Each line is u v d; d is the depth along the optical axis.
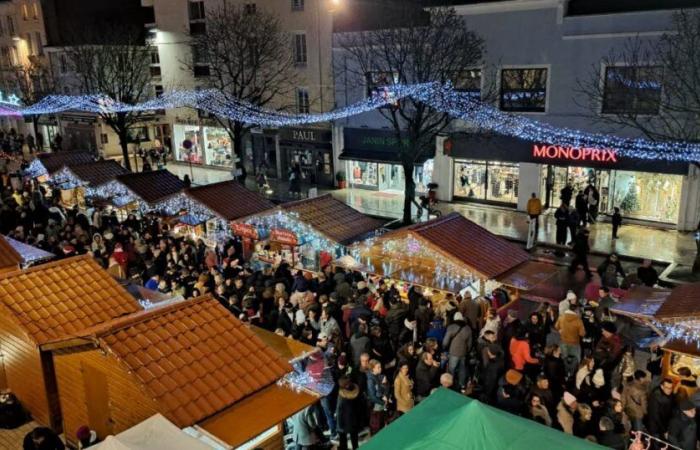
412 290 13.62
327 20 30.88
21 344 9.73
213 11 34.28
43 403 9.68
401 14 25.91
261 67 33.75
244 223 18.66
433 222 14.54
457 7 26.05
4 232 21.88
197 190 19.83
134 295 12.35
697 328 10.23
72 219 21.02
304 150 33.56
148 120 41.09
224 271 15.95
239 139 32.41
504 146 26.08
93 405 8.98
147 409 8.04
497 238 14.75
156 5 39.69
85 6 45.72
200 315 9.34
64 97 40.69
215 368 8.52
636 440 8.88
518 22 25.02
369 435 10.82
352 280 14.97
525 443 6.41
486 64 26.16
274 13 32.94
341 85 31.12
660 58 21.67
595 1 23.73
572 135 23.98
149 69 41.34
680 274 18.69
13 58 52.28
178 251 17.72
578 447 6.41
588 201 23.70
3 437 9.57
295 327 12.32
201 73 37.88
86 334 8.51
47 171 27.86
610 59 23.05
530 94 25.67
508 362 11.46
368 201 29.53
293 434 9.83
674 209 23.47
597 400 9.51
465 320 11.90
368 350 11.01
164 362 8.37
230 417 8.02
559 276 14.93
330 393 10.16
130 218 21.91
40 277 10.40
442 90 24.06
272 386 8.77
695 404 9.57
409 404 9.95
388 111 28.77
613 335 10.98
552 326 13.48
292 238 17.08
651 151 22.11
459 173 28.31
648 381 9.88
